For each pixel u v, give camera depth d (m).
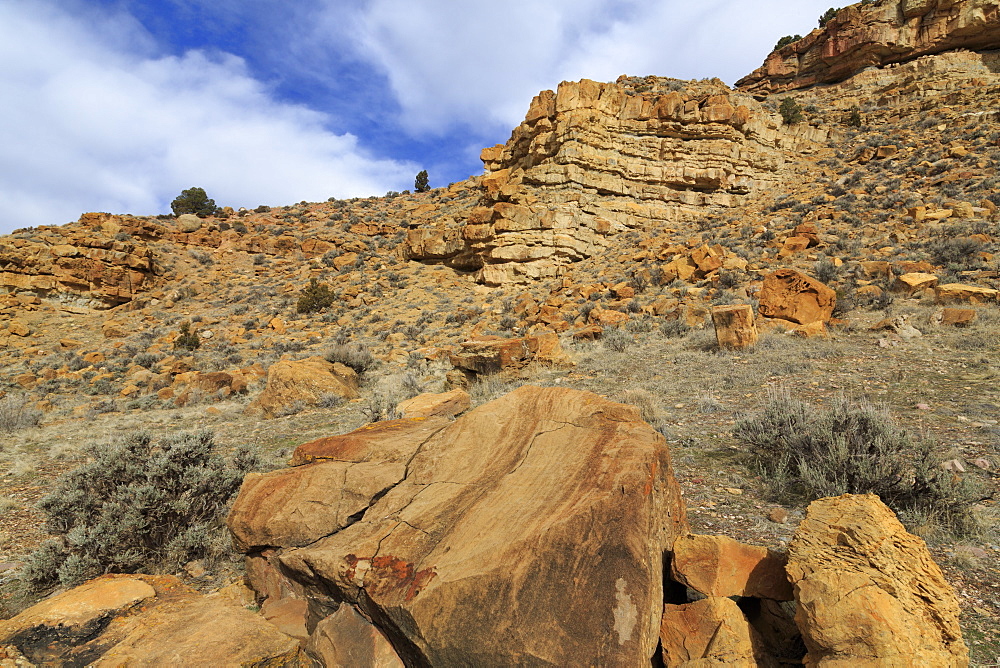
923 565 2.43
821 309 14.93
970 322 12.55
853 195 28.70
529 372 14.58
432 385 16.14
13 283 33.53
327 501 3.65
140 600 3.87
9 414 15.62
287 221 55.19
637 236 32.69
